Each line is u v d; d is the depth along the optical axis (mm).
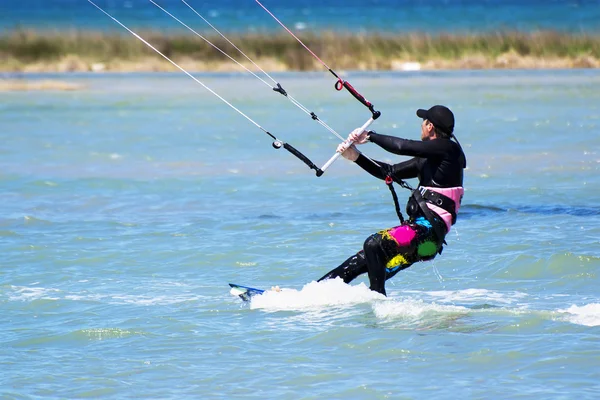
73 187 53469
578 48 168375
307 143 72000
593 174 55062
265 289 31797
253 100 109000
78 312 29016
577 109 93438
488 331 26047
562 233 39125
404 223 28281
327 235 40094
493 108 95938
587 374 22547
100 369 23828
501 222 41719
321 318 27719
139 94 119312
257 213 45438
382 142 27922
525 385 21938
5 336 26672
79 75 153375
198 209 46781
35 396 22016
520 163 59812
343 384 22375
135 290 31766
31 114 96062
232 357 24531
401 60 166125
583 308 28031
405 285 31953
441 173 27812
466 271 33656
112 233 41188
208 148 69875
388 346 25016
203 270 34625
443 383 22234
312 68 162000
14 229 42094
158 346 25578
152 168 60406
